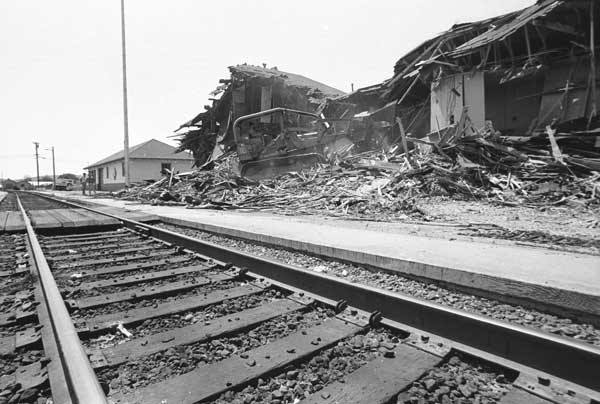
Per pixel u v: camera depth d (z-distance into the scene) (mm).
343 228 7871
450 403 2201
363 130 20312
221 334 3135
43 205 22406
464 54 17562
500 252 5059
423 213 9570
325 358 2715
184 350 2865
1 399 2195
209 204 14562
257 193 16141
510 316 3428
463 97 17812
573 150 12445
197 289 4535
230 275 5027
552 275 3793
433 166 12820
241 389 2375
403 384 2355
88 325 3330
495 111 18578
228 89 29047
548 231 6832
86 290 4391
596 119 14094
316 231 7445
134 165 46188
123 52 31125
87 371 2240
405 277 4695
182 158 49375
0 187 108750
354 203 11648
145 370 2590
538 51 16906
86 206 17609
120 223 10492
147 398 2223
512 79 16625
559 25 14477
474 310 3631
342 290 3891
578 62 15352
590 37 14961
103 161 57219
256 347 2982
